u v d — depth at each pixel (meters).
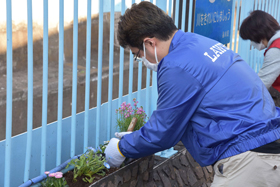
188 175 2.73
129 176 2.07
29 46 1.78
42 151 1.98
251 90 1.50
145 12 1.54
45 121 1.96
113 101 2.86
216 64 1.50
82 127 2.55
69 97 3.15
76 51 2.06
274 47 2.82
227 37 3.67
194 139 1.62
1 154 1.99
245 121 1.46
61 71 2.00
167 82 1.48
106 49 3.73
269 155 1.47
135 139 1.70
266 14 2.83
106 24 3.61
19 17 2.56
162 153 2.76
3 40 2.52
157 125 1.56
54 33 2.98
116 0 3.21
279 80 3.23
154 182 2.40
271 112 1.54
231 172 1.53
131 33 1.57
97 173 1.97
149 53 1.62
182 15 2.88
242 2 3.94
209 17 3.16
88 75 2.20
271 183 1.50
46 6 1.82
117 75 3.74
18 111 2.53
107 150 1.97
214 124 1.52
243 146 1.47
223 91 1.47
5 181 1.80
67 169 2.08
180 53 1.50
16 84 2.63
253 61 4.68
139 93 2.71
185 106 1.48
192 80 1.45
